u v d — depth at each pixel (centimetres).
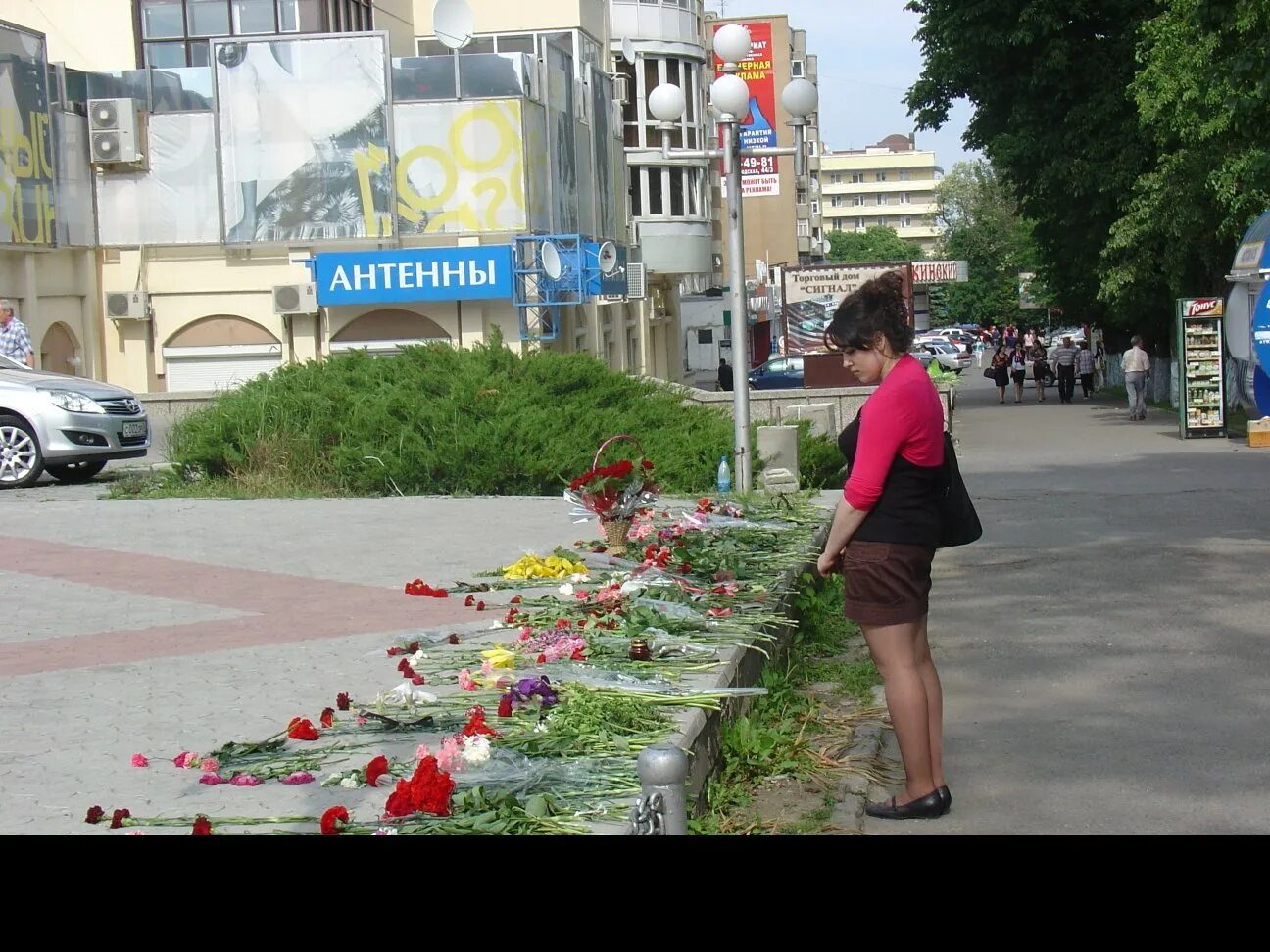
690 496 1600
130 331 2939
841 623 1087
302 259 2881
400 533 1284
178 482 1728
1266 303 2445
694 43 4838
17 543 1252
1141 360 3531
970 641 1016
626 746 572
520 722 611
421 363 1859
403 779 521
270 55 2858
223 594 988
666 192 4738
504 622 840
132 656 788
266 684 713
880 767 714
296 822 485
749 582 941
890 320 609
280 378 1847
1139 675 890
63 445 1762
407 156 2881
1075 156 3756
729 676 713
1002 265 11131
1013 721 795
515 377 1848
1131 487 1966
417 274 2828
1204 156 3153
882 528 610
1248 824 607
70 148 2805
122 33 3080
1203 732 757
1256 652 941
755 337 6222
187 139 2884
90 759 579
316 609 922
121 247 2905
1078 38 3816
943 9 3909
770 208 9281
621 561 1029
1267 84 1812
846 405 2694
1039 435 3141
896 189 19500
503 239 2900
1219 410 2886
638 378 1933
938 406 609
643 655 730
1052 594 1182
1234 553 1348
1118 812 628
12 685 721
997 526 1612
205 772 553
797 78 1585
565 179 3262
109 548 1211
